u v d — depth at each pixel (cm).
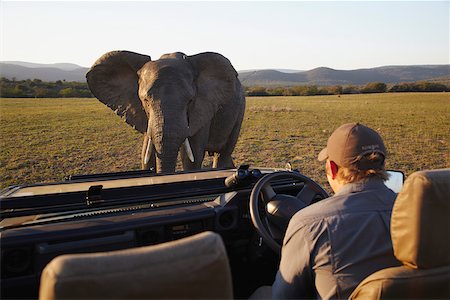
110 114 3603
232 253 324
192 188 344
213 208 303
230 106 909
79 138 2022
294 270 222
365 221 212
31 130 2369
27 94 8900
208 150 934
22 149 1664
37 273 246
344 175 230
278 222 296
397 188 391
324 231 212
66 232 254
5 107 4631
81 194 308
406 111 3653
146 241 276
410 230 174
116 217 281
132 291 135
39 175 1198
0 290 241
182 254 141
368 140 225
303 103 5294
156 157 664
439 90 10712
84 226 261
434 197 172
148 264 137
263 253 316
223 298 146
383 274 178
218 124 902
